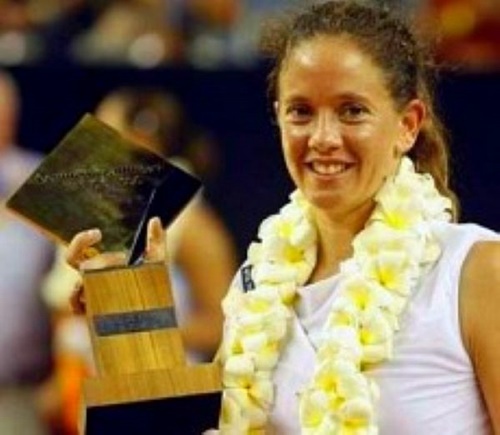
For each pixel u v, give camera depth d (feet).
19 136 49.11
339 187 26.53
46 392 48.19
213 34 54.65
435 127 28.35
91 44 53.57
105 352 26.94
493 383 26.17
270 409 27.55
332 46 26.50
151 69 48.70
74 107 49.06
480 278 26.48
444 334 26.43
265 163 48.62
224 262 48.14
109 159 27.81
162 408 26.50
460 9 55.36
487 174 48.60
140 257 27.99
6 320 47.98
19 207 27.81
